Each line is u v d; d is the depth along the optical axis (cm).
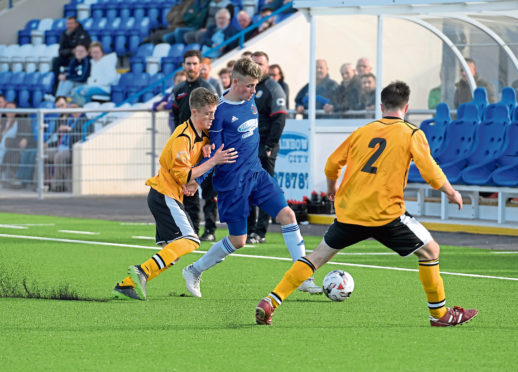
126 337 1242
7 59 5350
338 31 3123
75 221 2973
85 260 2062
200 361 1104
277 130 2277
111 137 3972
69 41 5034
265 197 1605
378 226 1295
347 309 1476
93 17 5497
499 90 3225
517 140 2741
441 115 3025
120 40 5231
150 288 1689
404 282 1764
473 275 1870
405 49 3216
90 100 4756
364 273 1883
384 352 1156
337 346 1190
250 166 1569
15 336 1243
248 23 4466
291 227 1609
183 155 1496
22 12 5597
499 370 1069
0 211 3309
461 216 2928
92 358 1117
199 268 1588
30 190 3959
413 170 2912
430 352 1159
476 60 3256
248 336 1253
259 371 1055
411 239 1295
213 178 1572
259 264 2016
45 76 5069
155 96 4644
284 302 1544
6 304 1496
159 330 1291
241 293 1636
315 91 3133
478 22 3142
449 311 1338
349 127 3089
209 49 4684
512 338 1253
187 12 4956
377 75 3111
